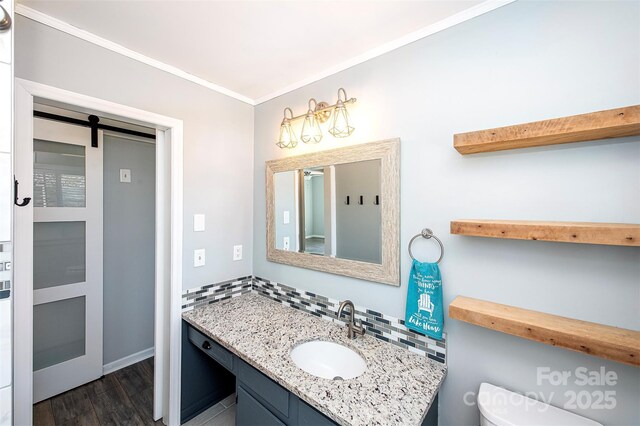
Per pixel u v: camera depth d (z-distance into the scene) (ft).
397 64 4.52
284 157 6.29
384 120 4.68
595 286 3.08
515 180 3.52
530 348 3.46
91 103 4.48
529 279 3.45
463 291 3.92
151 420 6.01
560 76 3.25
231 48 4.83
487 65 3.71
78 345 7.03
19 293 3.81
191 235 5.88
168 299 5.78
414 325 4.17
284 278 6.35
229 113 6.52
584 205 3.12
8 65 2.90
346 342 4.66
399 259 4.49
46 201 6.42
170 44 4.72
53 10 3.90
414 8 3.81
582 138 3.00
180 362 5.80
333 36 4.46
